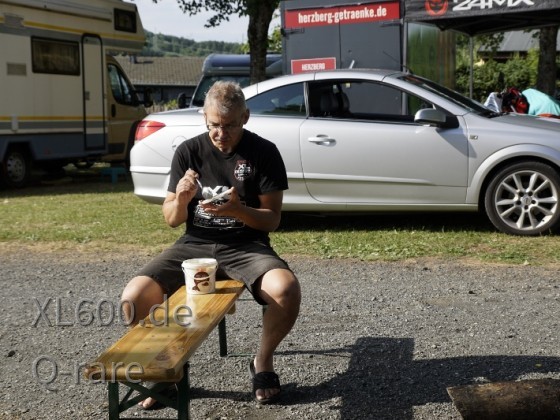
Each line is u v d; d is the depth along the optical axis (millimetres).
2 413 4086
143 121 9078
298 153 8547
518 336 5094
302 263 7344
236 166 4164
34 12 14406
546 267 6945
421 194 8367
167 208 4129
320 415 3943
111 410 3211
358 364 4641
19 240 8828
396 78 8633
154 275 4047
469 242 7969
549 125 8250
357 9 11930
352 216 9750
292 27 12383
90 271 7312
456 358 4699
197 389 4316
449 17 11203
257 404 4098
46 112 14828
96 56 15977
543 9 10586
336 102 8641
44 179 16859
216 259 4176
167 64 63438
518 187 8172
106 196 13016
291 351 4895
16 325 5613
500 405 3600
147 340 3271
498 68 30875
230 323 5539
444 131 8266
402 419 3869
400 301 5988
